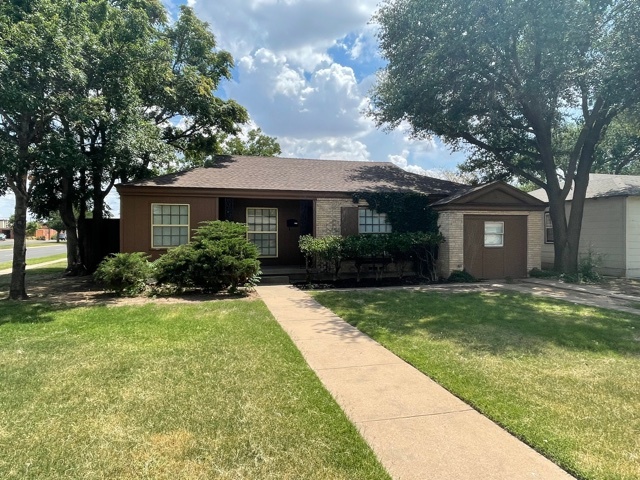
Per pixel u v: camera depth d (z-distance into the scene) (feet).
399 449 8.98
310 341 17.94
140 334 18.84
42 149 27.02
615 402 11.41
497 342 17.56
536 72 38.63
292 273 40.04
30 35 24.58
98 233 48.03
